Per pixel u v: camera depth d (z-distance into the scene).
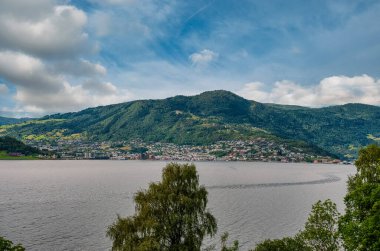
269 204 138.25
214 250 80.06
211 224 54.53
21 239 84.69
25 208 123.62
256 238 90.31
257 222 106.94
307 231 50.66
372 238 40.19
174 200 51.75
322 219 50.22
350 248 42.22
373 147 56.88
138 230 50.09
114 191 173.12
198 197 53.56
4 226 96.38
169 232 50.50
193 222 51.94
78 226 97.81
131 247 48.50
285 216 115.88
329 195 168.00
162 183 54.59
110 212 117.94
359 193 46.72
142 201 53.12
